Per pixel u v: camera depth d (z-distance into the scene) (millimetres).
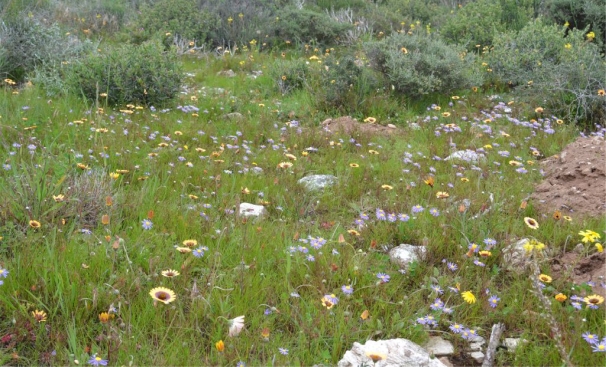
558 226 5020
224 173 6121
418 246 4695
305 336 3484
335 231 4777
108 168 5785
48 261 3824
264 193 5730
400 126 9039
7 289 3586
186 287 3867
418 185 6109
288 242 4512
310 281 3967
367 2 18734
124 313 3516
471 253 4180
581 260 4418
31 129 6961
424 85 9898
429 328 3717
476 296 3986
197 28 14820
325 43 15086
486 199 5598
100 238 4289
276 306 3770
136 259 4039
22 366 3178
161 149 6605
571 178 6160
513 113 9570
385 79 10375
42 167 4812
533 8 16031
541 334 3605
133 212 4836
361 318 3662
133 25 15062
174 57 10086
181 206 5098
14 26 10859
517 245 4641
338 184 6145
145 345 3270
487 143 7879
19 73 10602
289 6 16391
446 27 15062
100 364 3025
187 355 3246
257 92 10688
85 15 16234
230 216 4980
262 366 3244
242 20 15352
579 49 10617
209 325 3568
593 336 3328
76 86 9133
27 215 4332
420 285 4195
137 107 8445
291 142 7637
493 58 11773
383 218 4961
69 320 3459
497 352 3541
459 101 9945
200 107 9312
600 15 14398
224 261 4199
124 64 9172
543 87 9672
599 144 6637
